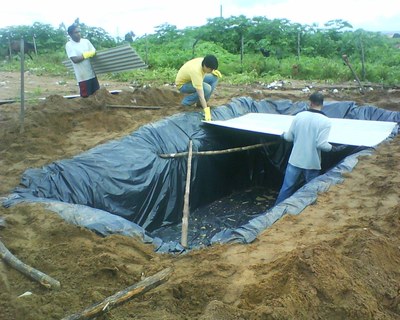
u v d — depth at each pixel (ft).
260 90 37.42
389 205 15.24
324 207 15.51
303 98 33.14
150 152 22.02
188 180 20.47
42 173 18.20
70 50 27.12
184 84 27.14
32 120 24.02
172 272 11.57
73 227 13.71
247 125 26.00
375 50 56.75
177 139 24.20
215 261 12.29
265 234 13.70
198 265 12.14
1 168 18.89
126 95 29.68
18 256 12.21
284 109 31.09
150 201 21.17
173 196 22.77
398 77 42.45
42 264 11.85
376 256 11.55
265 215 14.79
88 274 11.38
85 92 28.27
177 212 23.16
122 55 26.43
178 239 21.02
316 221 14.44
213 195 26.48
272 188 28.68
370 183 17.22
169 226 22.53
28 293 10.57
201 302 10.52
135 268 11.96
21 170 18.52
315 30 63.05
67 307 10.17
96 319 9.64
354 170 18.65
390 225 13.66
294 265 10.80
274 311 9.36
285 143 27.27
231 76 44.80
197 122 26.04
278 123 26.89
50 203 15.19
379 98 32.32
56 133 23.58
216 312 9.41
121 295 9.86
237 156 28.07
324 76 45.11
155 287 10.55
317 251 11.06
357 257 11.53
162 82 42.16
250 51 59.26
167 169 22.43
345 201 15.87
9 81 42.80
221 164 26.81
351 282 10.27
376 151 20.86
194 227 22.82
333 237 13.12
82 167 19.13
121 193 19.56
